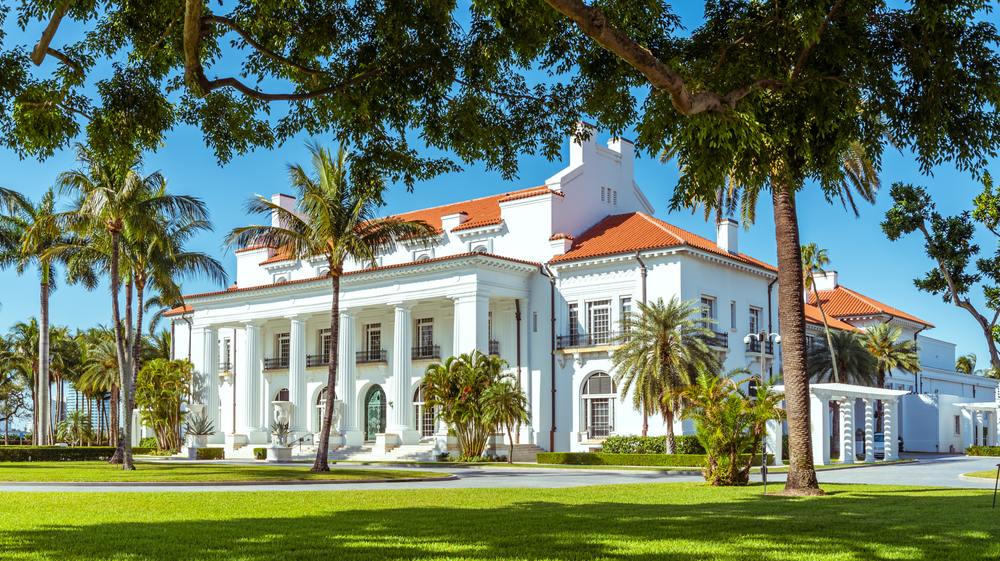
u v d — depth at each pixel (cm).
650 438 3797
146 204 3184
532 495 1931
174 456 4919
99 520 1333
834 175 1340
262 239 2947
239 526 1241
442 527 1225
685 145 1191
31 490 2086
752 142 1098
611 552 968
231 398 5503
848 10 1162
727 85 1199
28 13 1287
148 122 1397
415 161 1473
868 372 5025
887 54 1229
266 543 1052
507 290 4275
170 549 1003
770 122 1250
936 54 1168
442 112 1434
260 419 5009
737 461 2311
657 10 1264
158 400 5159
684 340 3481
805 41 1074
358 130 1423
